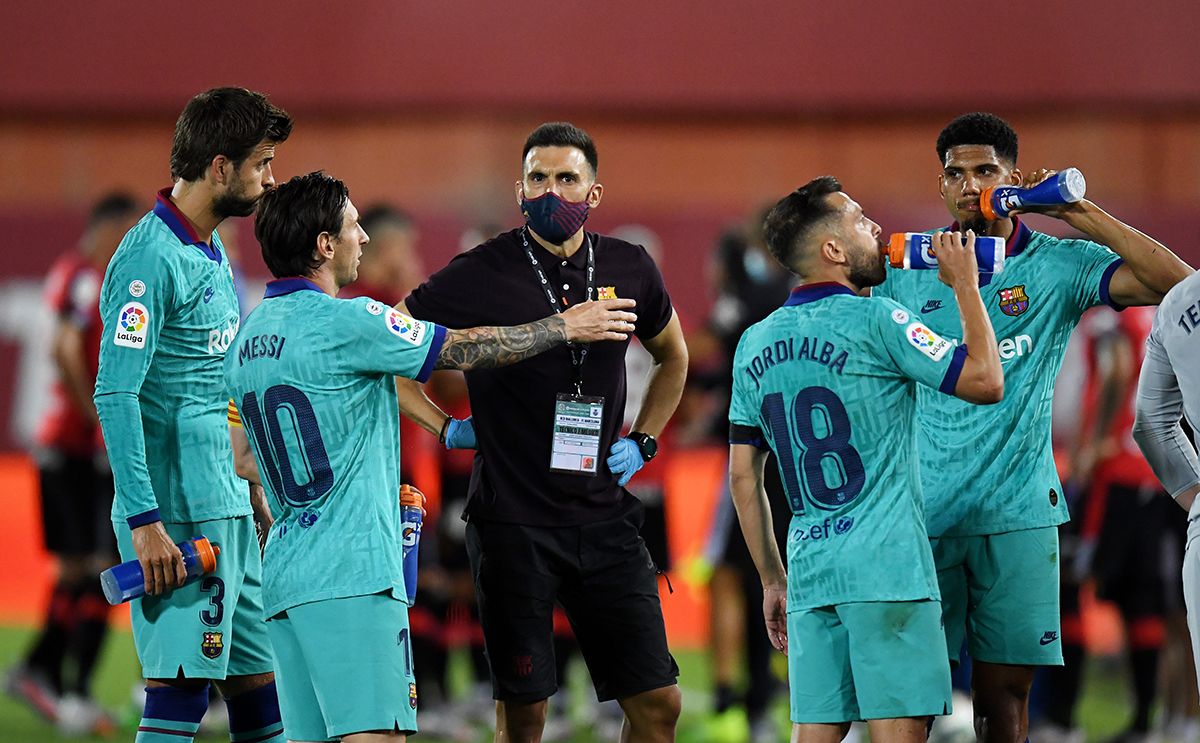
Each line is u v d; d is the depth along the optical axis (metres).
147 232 15.53
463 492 25.53
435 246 47.06
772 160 63.50
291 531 14.47
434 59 63.78
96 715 24.27
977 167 16.27
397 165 63.84
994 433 16.36
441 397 25.11
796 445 14.79
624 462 16.53
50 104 63.25
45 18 63.22
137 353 15.22
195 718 15.96
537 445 16.19
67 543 24.64
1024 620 16.34
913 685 14.31
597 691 16.80
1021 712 16.88
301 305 14.59
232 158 15.64
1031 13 61.69
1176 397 14.86
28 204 63.34
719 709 24.42
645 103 63.38
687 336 26.31
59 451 24.89
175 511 15.82
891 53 62.41
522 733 16.62
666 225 48.78
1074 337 40.44
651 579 16.67
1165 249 15.54
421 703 25.03
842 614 14.56
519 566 16.14
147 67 63.44
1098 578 23.92
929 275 16.78
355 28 63.75
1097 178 61.53
